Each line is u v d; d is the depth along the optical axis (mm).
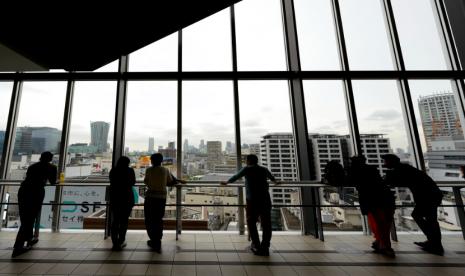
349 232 3670
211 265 2510
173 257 2705
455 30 4184
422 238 3447
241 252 2902
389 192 2916
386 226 2840
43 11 2236
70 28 2490
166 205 3258
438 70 4027
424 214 2904
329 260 2682
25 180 2867
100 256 2689
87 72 4023
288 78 4141
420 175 2941
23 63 2973
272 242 3314
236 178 3076
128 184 2984
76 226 3689
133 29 2613
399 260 2676
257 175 2955
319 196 3578
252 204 2891
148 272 2312
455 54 4113
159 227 2910
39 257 2629
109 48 2879
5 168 3820
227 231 3717
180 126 4016
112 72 4023
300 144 3896
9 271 2279
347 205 3508
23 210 2750
